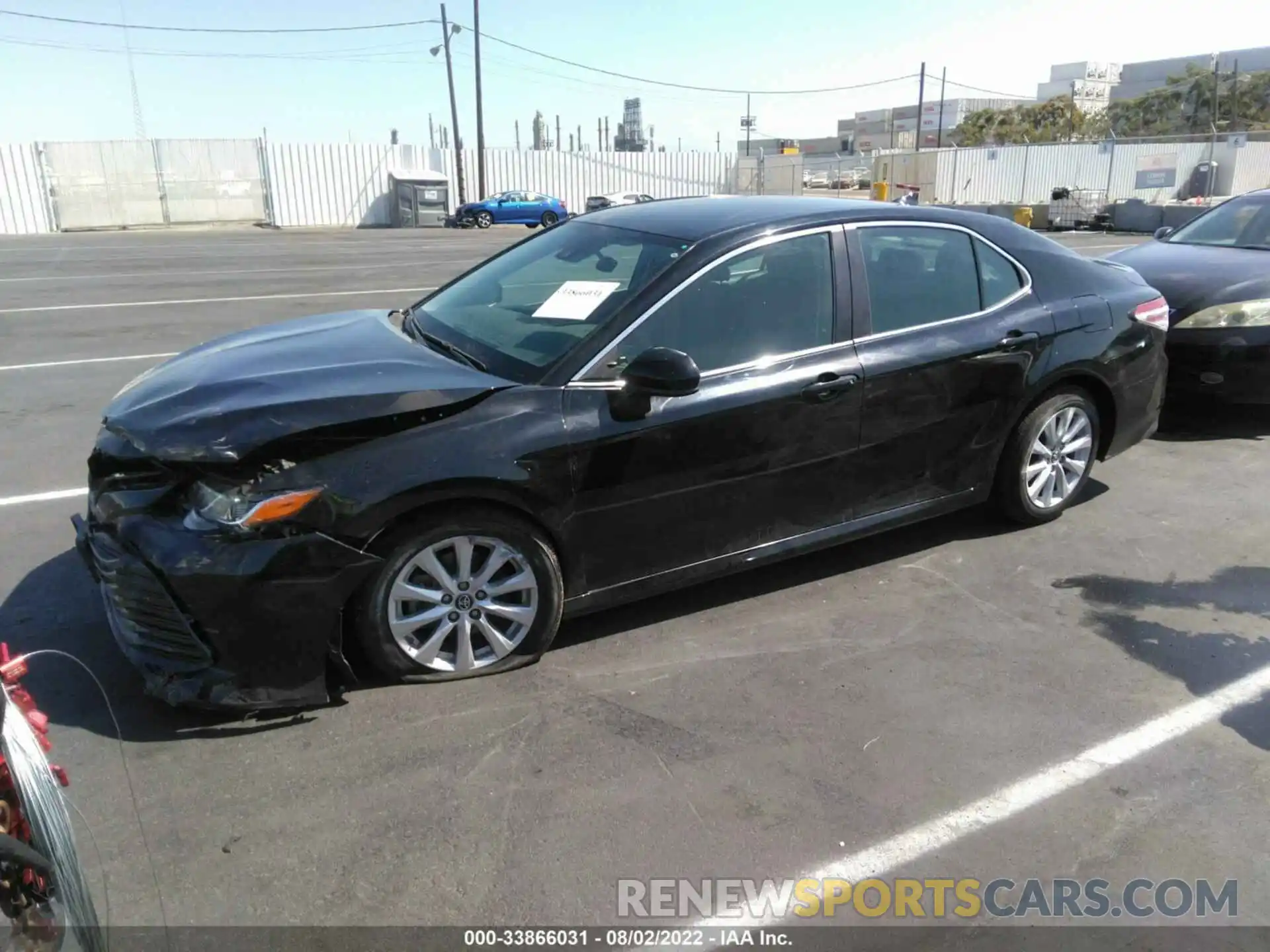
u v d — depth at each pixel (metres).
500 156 42.50
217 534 2.94
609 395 3.46
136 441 3.07
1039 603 4.13
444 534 3.23
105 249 21.55
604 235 4.26
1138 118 73.88
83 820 2.28
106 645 3.63
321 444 3.05
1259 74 69.62
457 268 16.59
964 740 3.18
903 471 4.24
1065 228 30.56
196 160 35.81
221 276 15.24
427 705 3.30
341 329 4.20
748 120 63.12
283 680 3.08
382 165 39.25
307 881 2.53
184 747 3.05
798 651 3.72
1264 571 4.45
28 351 8.97
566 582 3.54
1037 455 4.75
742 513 3.83
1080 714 3.33
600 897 2.50
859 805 2.86
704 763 3.03
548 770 2.98
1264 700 3.42
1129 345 4.84
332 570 3.05
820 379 3.86
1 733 1.80
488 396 3.31
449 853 2.63
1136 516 5.10
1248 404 6.37
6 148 32.41
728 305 3.78
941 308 4.31
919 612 4.04
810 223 4.04
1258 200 7.52
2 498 5.17
